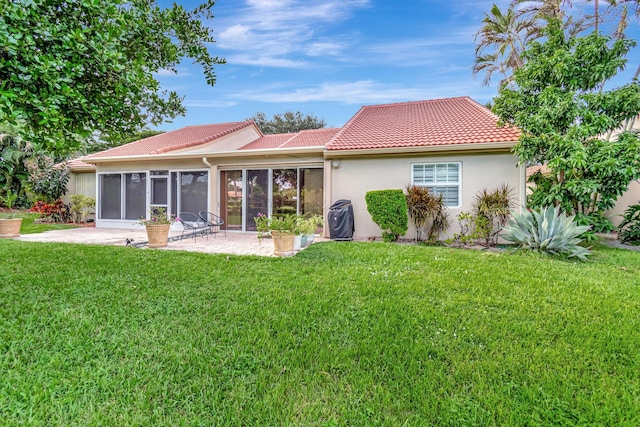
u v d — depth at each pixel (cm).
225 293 444
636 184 1079
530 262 632
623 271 574
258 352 294
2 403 221
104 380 249
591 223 788
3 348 291
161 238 861
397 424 210
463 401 231
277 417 215
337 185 1059
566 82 818
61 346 298
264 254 754
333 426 208
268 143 1567
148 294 436
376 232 1026
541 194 854
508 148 894
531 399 233
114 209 1378
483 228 871
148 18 407
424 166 986
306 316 370
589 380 255
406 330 335
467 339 318
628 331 333
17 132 312
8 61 281
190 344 305
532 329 337
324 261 645
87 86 365
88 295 428
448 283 486
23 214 1717
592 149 741
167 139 1598
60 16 329
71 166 1534
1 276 513
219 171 1255
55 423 207
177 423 209
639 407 225
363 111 1495
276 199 1198
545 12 1569
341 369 270
